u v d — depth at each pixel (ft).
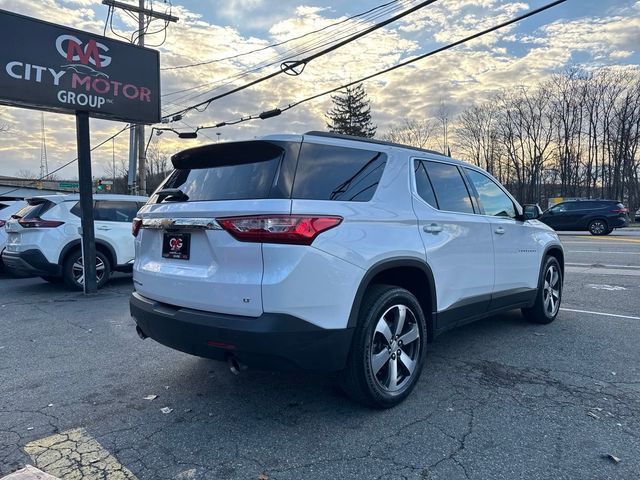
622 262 36.76
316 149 10.41
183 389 12.30
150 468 8.59
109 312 21.85
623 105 170.60
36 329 18.66
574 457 8.81
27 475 8.18
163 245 11.10
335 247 9.66
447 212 13.20
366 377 10.34
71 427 10.21
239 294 9.20
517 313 20.58
